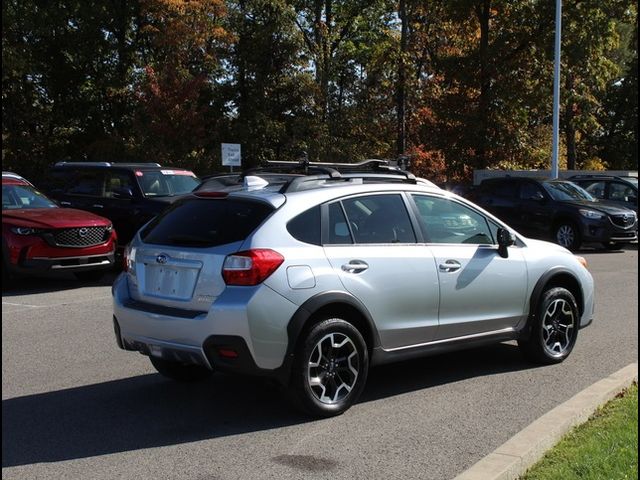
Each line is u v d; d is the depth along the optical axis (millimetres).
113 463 4422
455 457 4473
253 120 32219
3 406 5559
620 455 4078
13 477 4203
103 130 34344
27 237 10797
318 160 32281
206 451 4617
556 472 3941
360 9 38688
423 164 33562
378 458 4469
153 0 28297
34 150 32812
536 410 5410
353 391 5297
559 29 22453
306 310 4957
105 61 33750
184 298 5078
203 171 29547
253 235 4957
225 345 4785
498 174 27625
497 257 6246
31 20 29531
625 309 9578
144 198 13484
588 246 19219
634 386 5637
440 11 31125
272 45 31969
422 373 6500
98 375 6430
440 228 6012
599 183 20156
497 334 6285
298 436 4879
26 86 32750
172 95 28344
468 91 30203
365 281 5305
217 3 29062
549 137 34875
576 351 7273
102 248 11617
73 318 8969
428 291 5695
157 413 5395
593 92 35062
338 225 5359
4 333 8086
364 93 35031
